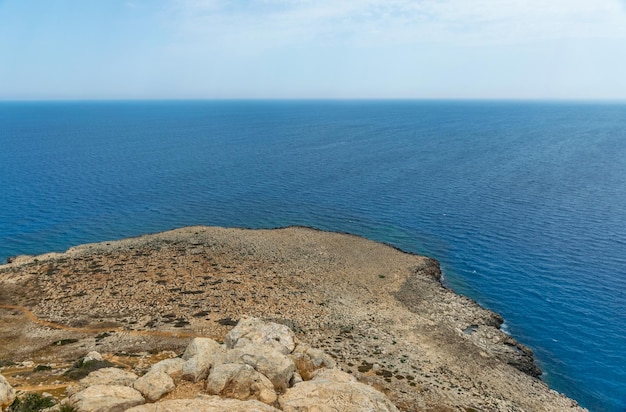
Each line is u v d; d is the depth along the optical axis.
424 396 38.75
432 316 56.94
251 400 21.97
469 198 109.50
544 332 54.38
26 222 92.62
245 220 96.75
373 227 91.62
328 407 22.70
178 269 65.50
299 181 129.12
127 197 112.19
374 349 47.25
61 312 51.16
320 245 79.31
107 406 21.03
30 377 32.06
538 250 77.38
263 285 61.72
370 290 63.25
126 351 41.78
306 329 50.50
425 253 78.50
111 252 71.94
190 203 108.12
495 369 46.00
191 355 28.28
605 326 55.12
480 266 72.69
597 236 82.25
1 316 49.78
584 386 45.16
